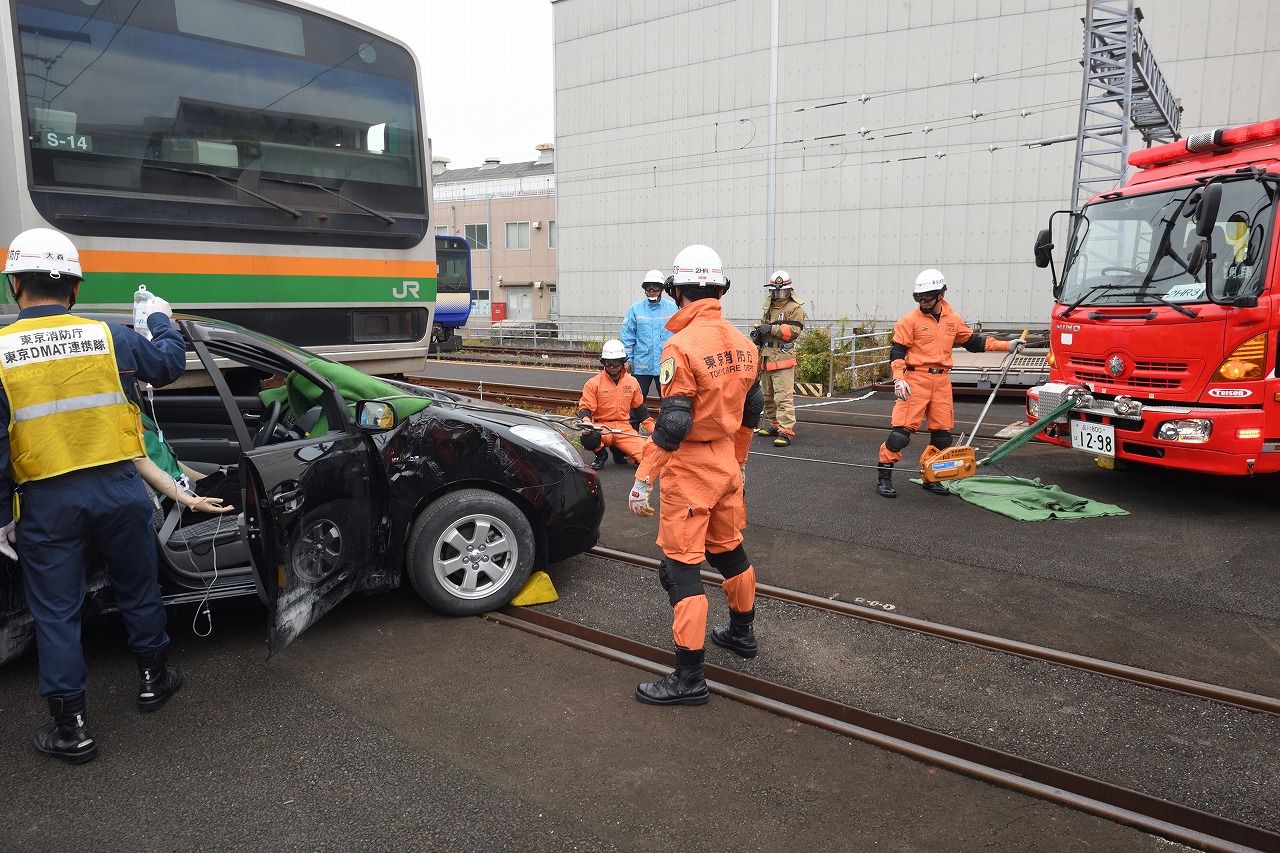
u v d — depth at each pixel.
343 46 6.41
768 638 4.04
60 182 5.10
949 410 6.66
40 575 3.00
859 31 21.42
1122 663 3.68
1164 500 6.45
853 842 2.57
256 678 3.69
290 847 2.57
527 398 12.08
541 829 2.65
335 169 6.41
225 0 5.75
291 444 3.62
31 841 2.61
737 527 3.67
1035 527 5.75
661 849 2.55
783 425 8.83
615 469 8.03
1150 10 18.11
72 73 5.14
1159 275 6.13
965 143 20.41
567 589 4.71
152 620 3.38
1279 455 5.54
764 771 2.97
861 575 4.84
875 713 3.29
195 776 2.96
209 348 3.79
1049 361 7.18
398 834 2.63
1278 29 17.14
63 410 2.96
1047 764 2.93
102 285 5.27
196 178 5.67
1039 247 7.09
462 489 4.32
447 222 40.34
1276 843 2.50
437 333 23.75
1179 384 5.86
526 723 3.31
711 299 3.48
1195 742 3.09
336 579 3.86
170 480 3.54
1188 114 18.09
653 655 3.87
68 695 3.01
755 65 23.14
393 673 3.73
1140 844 2.56
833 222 22.41
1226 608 4.27
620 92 26.11
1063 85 19.19
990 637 3.94
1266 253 5.49
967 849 2.54
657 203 25.77
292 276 6.20
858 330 14.95
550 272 37.25
